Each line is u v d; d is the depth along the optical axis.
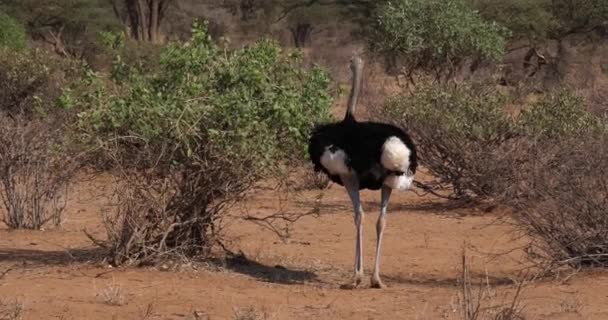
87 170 40.34
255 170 28.39
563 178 29.80
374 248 34.16
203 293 25.58
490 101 44.41
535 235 31.06
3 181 36.72
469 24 75.62
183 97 27.81
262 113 28.47
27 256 30.44
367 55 91.38
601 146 31.81
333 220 39.72
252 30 145.62
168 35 136.62
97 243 29.02
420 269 30.52
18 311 22.75
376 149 27.06
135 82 29.23
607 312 23.95
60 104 28.94
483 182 42.50
